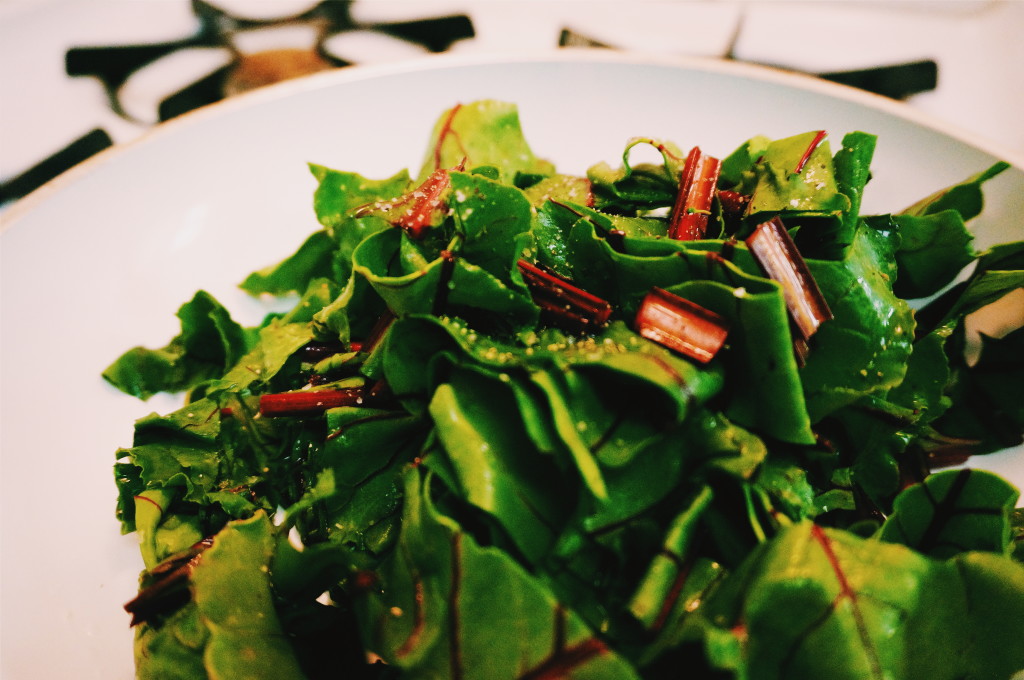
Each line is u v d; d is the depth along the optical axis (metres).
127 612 0.16
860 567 0.14
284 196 0.25
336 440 0.18
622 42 0.33
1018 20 0.31
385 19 0.35
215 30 0.34
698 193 0.20
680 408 0.15
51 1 0.32
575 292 0.18
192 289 0.23
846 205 0.18
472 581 0.14
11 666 0.16
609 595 0.15
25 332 0.21
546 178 0.23
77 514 0.19
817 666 0.13
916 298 0.21
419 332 0.17
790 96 0.25
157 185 0.24
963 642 0.14
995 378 0.20
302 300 0.22
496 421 0.16
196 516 0.18
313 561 0.16
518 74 0.27
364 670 0.16
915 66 0.31
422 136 0.27
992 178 0.21
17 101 0.30
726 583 0.14
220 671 0.14
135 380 0.21
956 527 0.15
